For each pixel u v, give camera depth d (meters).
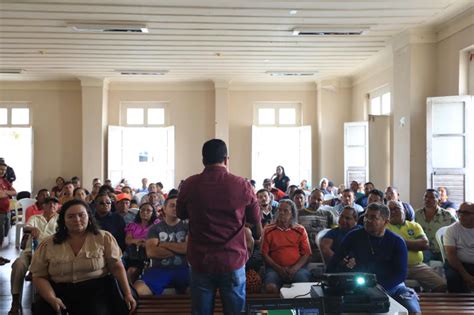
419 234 4.14
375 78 9.01
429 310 3.09
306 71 9.60
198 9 5.67
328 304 2.18
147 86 10.80
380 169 8.50
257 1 5.38
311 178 10.60
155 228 3.73
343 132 10.36
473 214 3.76
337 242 4.06
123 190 7.48
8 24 6.27
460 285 3.73
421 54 6.54
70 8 5.63
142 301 3.31
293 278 3.88
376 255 3.12
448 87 6.25
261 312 1.99
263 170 11.02
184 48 7.59
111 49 7.65
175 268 3.69
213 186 2.36
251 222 2.49
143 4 5.48
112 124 10.77
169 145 10.80
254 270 3.98
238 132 10.89
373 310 2.19
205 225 2.34
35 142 10.66
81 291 2.88
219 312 3.19
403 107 6.79
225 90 10.55
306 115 10.87
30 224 4.45
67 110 10.68
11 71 9.38
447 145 6.03
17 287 3.99
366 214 3.17
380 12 5.77
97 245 2.92
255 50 7.75
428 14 5.87
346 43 7.30
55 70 9.39
